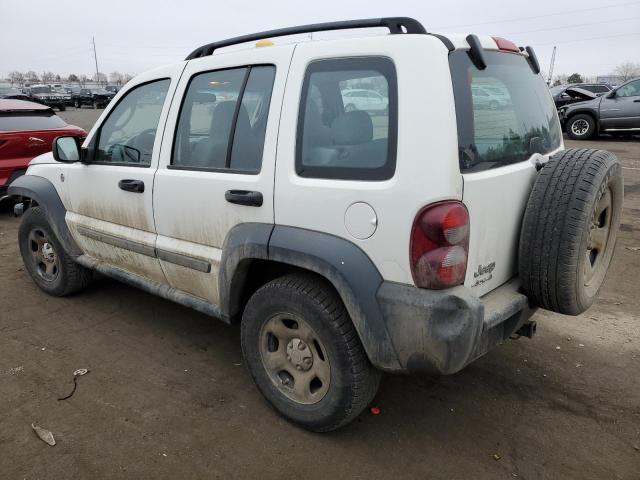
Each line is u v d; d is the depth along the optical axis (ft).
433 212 7.04
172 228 10.59
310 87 8.38
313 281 8.61
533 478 8.22
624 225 21.85
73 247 13.88
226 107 9.64
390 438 9.12
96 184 12.24
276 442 8.98
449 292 7.22
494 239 8.21
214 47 10.50
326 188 7.95
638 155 39.29
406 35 7.50
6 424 9.37
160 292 11.60
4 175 23.06
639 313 14.02
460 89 7.47
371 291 7.63
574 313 8.87
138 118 11.52
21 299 14.92
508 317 8.16
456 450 8.84
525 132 9.27
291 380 9.33
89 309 14.24
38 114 25.05
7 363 11.43
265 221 8.81
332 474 8.27
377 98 7.59
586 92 57.16
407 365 7.66
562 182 8.31
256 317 9.27
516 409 9.97
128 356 11.78
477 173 7.59
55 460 8.49
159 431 9.23
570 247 8.14
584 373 11.19
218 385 10.68
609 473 8.34
